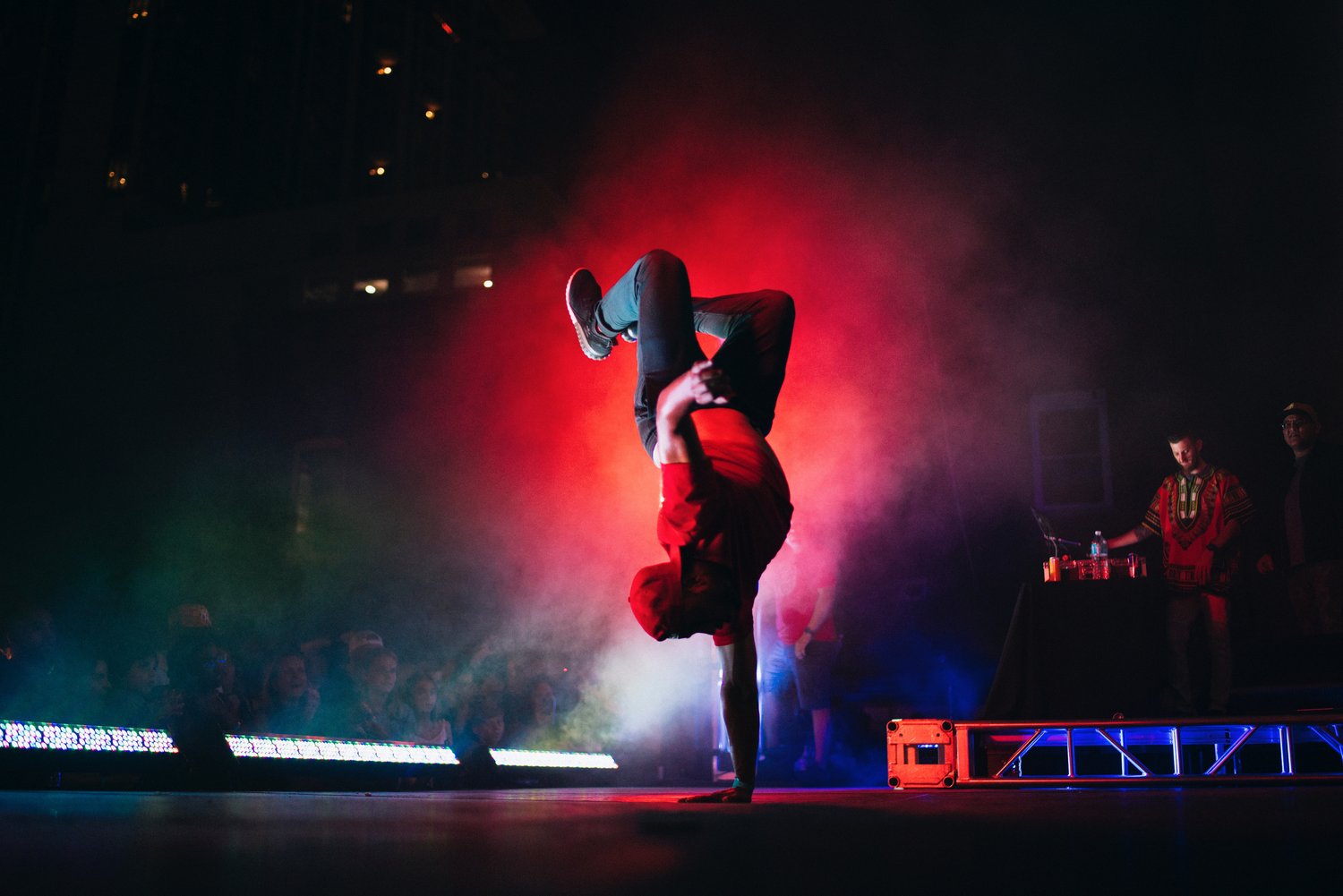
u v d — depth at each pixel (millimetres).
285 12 35625
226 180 28703
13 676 6203
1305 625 5703
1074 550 9328
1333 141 9484
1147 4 10773
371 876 987
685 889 917
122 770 4961
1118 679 5090
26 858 1106
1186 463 5234
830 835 1468
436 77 44312
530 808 2285
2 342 23328
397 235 15648
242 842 1323
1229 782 4453
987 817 1894
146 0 27094
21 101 26594
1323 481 5910
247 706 6746
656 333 2936
